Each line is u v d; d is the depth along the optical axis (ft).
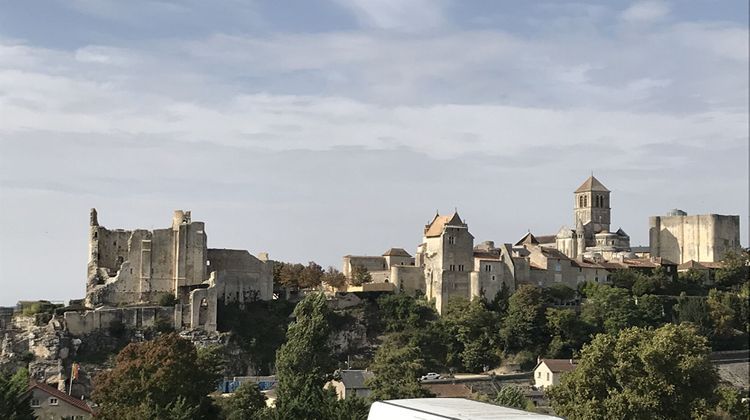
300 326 542.98
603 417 440.86
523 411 263.08
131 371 463.83
